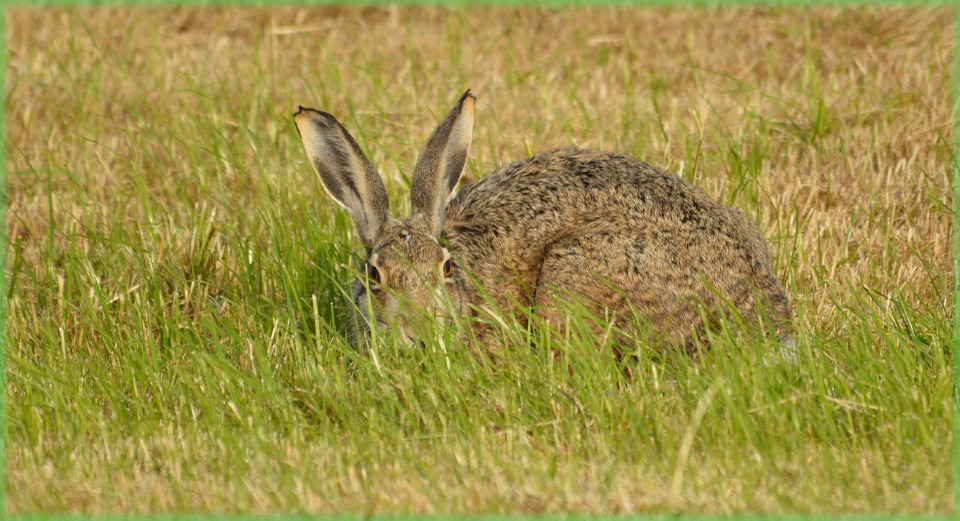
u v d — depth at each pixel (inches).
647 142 772.6
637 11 982.4
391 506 437.4
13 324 618.2
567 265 567.5
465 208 614.5
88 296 641.0
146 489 458.6
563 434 493.7
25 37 938.1
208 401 521.7
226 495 450.3
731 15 961.5
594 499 438.9
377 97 842.2
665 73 886.4
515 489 448.5
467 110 583.2
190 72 891.4
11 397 544.4
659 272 562.9
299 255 645.3
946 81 808.3
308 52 935.0
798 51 903.1
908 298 625.9
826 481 447.8
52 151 790.5
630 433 488.7
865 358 523.8
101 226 708.0
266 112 839.7
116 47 940.0
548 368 527.8
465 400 516.7
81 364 582.6
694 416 476.1
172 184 756.6
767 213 701.3
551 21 983.0
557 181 596.1
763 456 463.8
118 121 842.2
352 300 572.1
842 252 660.1
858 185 738.8
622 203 578.9
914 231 692.1
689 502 434.0
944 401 486.0
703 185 719.7
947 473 449.4
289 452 485.1
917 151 751.7
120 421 519.8
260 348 554.9
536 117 826.2
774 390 503.8
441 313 550.0
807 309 609.9
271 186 727.1
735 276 570.9
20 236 708.7
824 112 780.0
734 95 844.0
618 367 545.6
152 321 619.5
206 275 669.9
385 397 521.3
